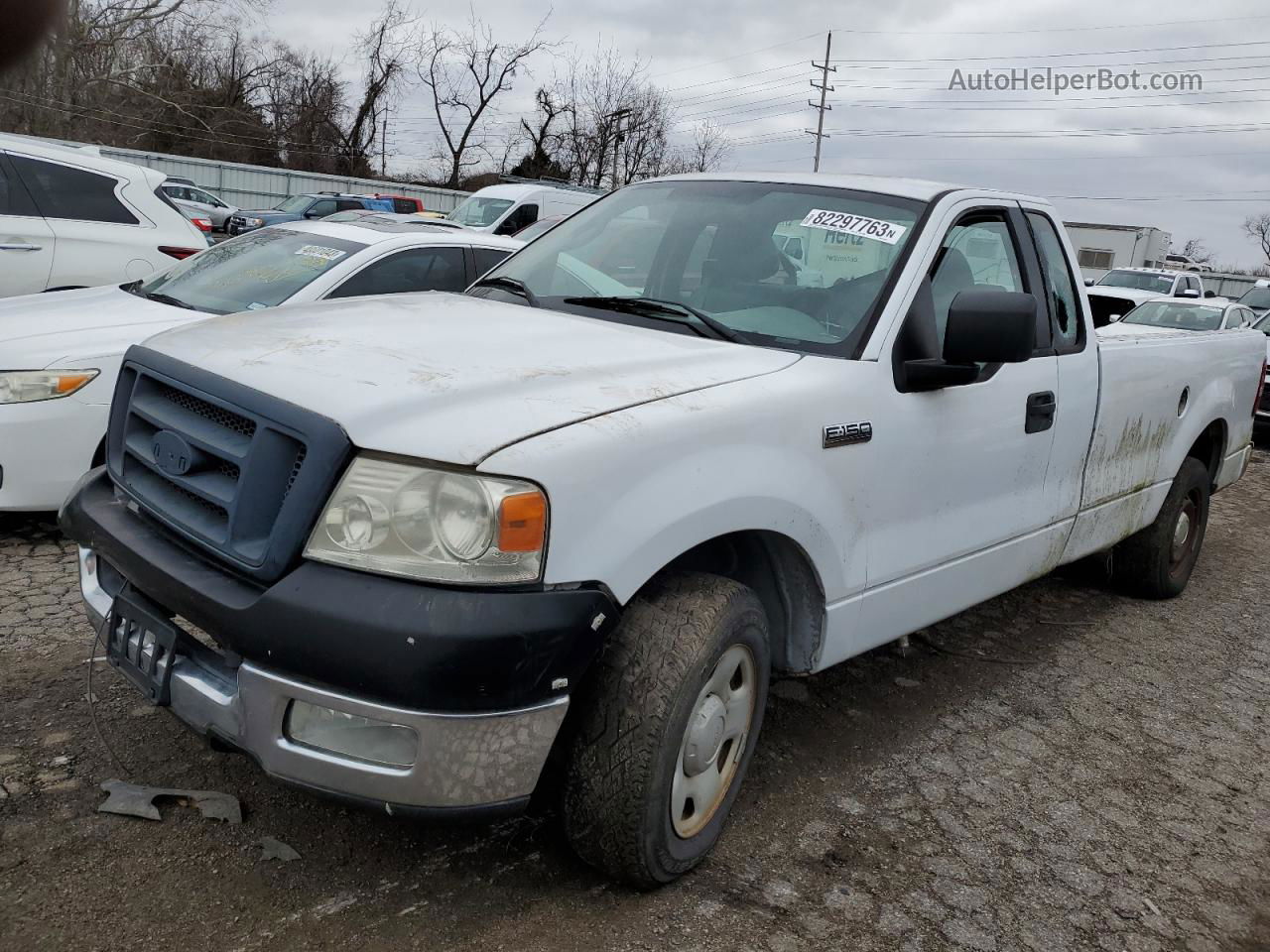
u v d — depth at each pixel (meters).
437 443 2.30
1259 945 2.92
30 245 7.29
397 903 2.67
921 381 3.33
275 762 2.35
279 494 2.40
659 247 3.81
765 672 3.01
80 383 4.85
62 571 4.75
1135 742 4.11
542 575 2.33
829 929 2.76
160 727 3.40
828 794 3.45
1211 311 14.98
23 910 2.50
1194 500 5.84
